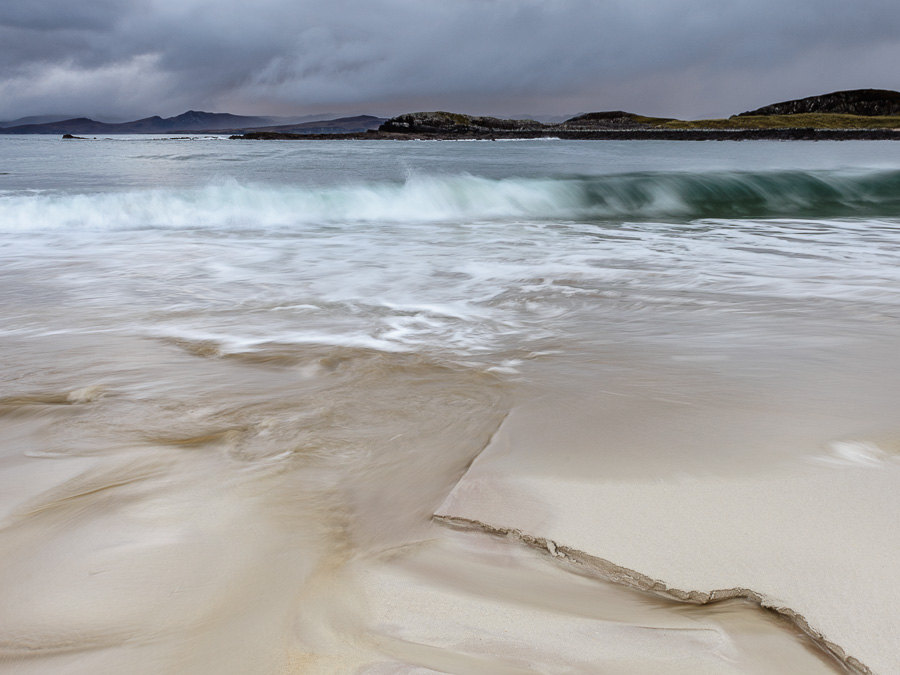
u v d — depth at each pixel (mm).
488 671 1302
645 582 1608
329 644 1390
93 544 1808
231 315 4578
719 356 3502
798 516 1858
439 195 12188
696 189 13750
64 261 6824
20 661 1362
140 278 5934
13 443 2518
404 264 6562
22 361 3525
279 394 3025
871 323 4152
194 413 2805
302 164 22453
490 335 4008
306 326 4270
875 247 7434
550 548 1761
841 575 1593
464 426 2631
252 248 7676
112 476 2240
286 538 1840
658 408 2764
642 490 2041
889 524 1805
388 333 4078
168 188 12828
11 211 9469
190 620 1483
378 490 2129
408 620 1469
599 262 6520
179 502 2051
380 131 100562
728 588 1576
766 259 6605
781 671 1320
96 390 3088
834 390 2955
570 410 2762
